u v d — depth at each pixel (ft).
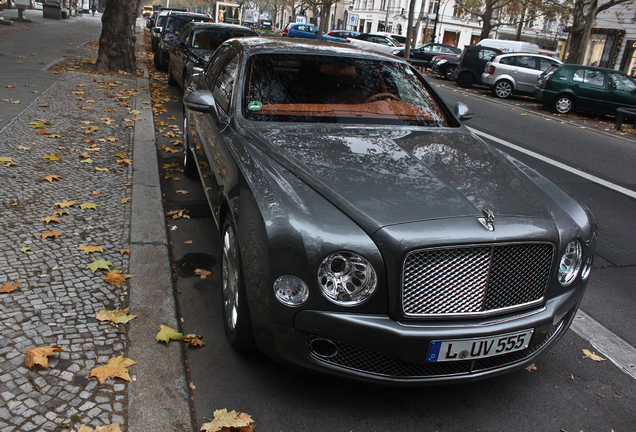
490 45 74.02
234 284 8.95
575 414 8.58
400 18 181.16
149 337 9.12
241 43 13.97
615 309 12.42
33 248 11.53
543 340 8.29
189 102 11.75
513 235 7.53
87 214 13.71
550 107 51.47
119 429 6.94
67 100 26.96
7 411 7.07
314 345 7.65
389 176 8.59
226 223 9.58
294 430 7.66
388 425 7.94
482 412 8.43
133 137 21.59
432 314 7.40
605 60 101.71
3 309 9.27
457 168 9.34
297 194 7.95
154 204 14.84
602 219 19.31
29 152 17.99
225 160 10.23
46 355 8.09
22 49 46.60
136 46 66.49
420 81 13.56
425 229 7.29
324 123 11.05
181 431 7.23
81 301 9.87
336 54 13.17
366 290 7.27
